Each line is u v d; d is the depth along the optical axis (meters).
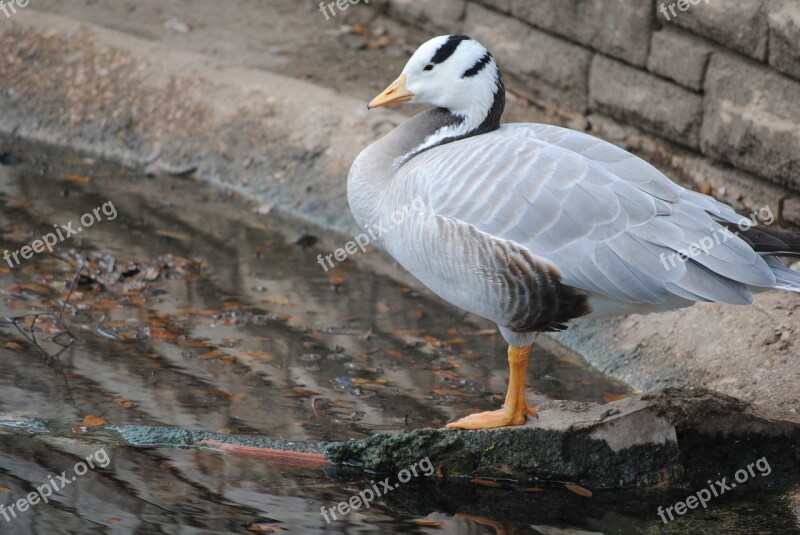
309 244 14.32
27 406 10.04
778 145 12.84
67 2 19.30
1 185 15.18
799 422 9.61
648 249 8.82
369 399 10.57
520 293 9.06
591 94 15.66
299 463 9.43
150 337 11.55
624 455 9.45
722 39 13.28
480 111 10.20
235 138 16.14
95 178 15.70
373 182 10.15
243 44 18.31
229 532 8.32
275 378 10.88
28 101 17.12
